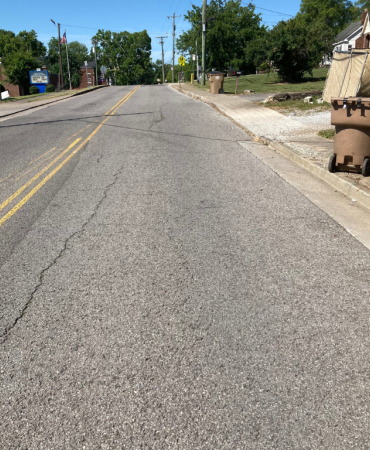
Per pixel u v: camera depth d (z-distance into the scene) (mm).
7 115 17578
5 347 2949
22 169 7965
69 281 3807
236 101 18422
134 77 108500
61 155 9086
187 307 3369
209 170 7598
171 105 18594
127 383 2598
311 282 3703
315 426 2268
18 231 4965
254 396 2475
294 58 25781
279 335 3006
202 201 5910
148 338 3008
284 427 2268
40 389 2566
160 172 7516
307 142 9398
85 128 12766
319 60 25812
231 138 10719
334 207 5590
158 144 10055
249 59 27266
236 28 56781
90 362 2783
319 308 3320
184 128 12312
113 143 10297
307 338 2967
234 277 3811
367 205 5586
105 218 5332
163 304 3416
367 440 2184
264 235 4703
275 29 25469
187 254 4281
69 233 4879
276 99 16969
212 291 3590
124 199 6074
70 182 7016
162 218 5289
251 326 3115
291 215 5301
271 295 3512
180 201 5930
